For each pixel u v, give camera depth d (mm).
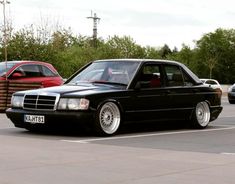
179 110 11703
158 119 11320
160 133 11188
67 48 72688
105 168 6863
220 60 107375
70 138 10055
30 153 8039
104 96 10336
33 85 17031
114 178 6234
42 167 6879
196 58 109188
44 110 10328
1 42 43250
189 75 12141
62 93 10242
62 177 6258
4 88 17172
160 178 6254
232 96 27922
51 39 51719
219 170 6797
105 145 9141
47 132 10961
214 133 11391
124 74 11086
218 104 12727
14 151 8227
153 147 8969
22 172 6523
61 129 11445
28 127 10805
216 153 8336
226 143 9680
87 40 83562
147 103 11039
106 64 11625
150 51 85125
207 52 108125
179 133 11266
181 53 114125
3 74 17250
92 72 11586
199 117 12219
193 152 8414
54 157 7699
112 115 10555
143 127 12312
